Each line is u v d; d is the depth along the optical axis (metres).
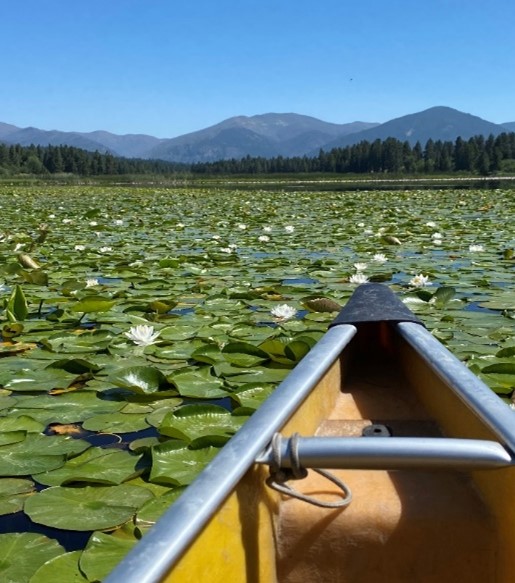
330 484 1.56
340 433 1.90
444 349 1.91
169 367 3.18
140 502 1.94
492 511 1.43
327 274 5.82
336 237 9.00
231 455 1.26
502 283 5.38
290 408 1.49
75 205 18.14
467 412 1.62
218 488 1.15
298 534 1.46
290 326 3.98
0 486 2.04
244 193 26.17
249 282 5.49
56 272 6.07
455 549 1.42
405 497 1.51
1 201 20.38
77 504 1.92
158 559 0.98
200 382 2.93
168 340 3.62
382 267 6.22
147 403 2.74
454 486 1.55
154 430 2.51
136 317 4.12
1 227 11.03
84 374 3.05
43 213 14.41
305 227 10.70
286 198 21.06
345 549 1.45
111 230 10.49
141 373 2.90
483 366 3.09
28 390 2.86
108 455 2.24
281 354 3.21
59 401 2.75
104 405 2.71
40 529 1.82
